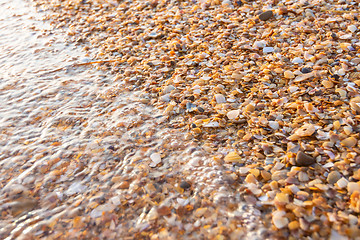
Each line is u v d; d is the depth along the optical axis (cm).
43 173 46
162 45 63
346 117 48
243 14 66
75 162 47
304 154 44
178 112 52
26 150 48
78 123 52
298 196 41
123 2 75
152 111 53
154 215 41
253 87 54
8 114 53
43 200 43
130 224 41
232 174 44
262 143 47
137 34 66
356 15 62
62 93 56
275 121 49
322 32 60
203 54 59
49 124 52
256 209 41
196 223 41
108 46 64
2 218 42
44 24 72
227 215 41
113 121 51
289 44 59
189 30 65
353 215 40
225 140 48
